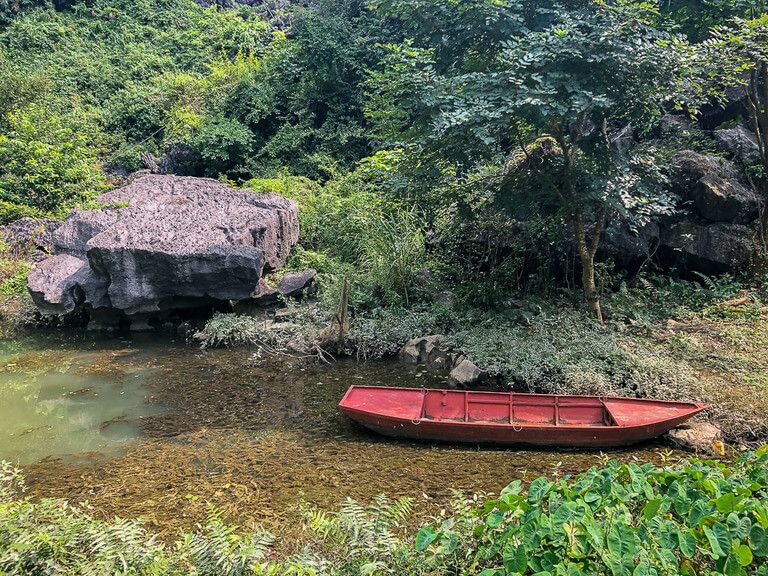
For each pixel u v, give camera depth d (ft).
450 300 29.91
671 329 25.27
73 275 31.19
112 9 71.67
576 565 8.02
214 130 53.21
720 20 29.50
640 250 29.48
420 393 20.51
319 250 38.14
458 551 9.48
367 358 26.84
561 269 30.53
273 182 44.88
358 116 54.90
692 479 10.19
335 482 15.97
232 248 29.89
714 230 28.78
